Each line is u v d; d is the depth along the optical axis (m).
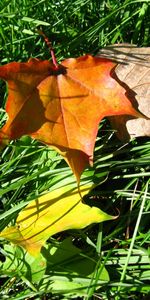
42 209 0.41
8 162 0.43
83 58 0.40
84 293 0.37
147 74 0.42
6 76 0.38
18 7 0.50
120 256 0.41
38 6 0.50
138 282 0.39
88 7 0.51
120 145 0.45
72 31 0.50
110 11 0.50
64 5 0.50
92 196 0.44
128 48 0.44
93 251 0.41
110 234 0.41
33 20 0.47
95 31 0.48
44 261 0.39
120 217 0.42
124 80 0.42
